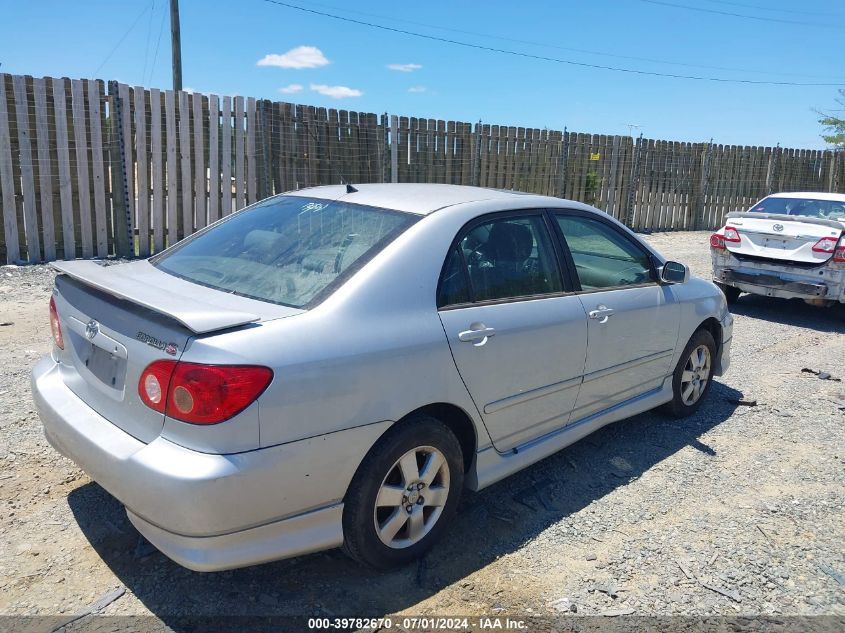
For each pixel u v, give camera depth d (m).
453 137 13.50
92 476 2.87
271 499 2.65
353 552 3.04
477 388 3.38
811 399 5.91
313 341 2.75
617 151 16.61
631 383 4.57
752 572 3.35
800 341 7.99
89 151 9.58
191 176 10.47
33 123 9.11
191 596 2.95
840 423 5.36
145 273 3.49
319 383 2.71
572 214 4.25
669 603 3.09
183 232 10.54
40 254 9.45
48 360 3.55
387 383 2.95
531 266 3.85
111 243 10.05
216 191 10.70
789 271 8.69
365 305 2.97
